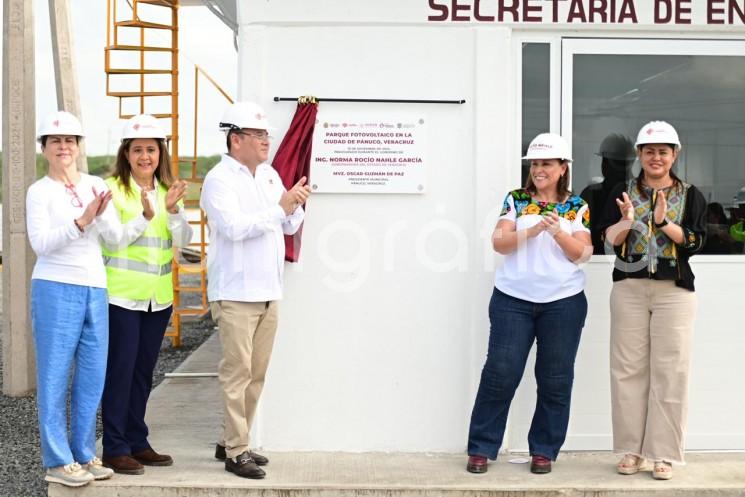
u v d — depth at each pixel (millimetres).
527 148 5344
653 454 4836
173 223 4941
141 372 5008
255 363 4938
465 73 5262
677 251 4781
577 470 5000
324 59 5230
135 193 4871
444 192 5273
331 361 5293
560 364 4863
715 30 5316
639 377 4914
